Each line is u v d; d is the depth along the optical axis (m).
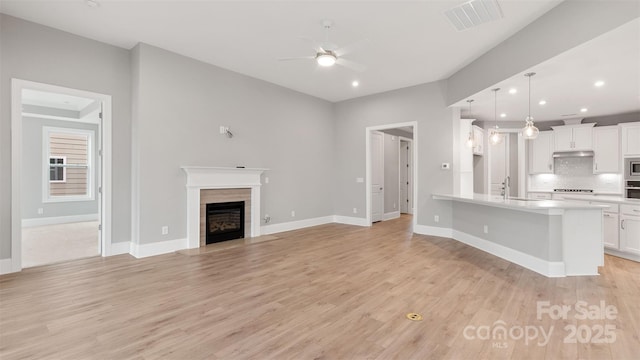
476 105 5.77
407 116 6.30
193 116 4.89
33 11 3.53
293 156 6.58
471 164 6.08
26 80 3.74
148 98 4.41
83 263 4.05
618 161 6.47
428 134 6.00
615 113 6.70
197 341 2.19
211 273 3.67
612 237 4.54
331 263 4.11
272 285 3.29
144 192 4.37
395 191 8.73
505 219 4.34
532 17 3.51
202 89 5.01
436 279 3.48
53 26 3.88
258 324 2.44
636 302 2.87
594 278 3.54
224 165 5.32
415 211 6.21
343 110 7.38
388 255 4.52
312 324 2.44
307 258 4.34
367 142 6.95
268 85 6.03
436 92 5.89
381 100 6.69
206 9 3.46
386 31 3.90
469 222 5.23
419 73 5.48
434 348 2.10
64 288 3.17
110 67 4.38
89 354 2.02
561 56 3.28
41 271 3.72
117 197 4.45
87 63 4.19
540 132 7.48
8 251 3.65
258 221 5.75
